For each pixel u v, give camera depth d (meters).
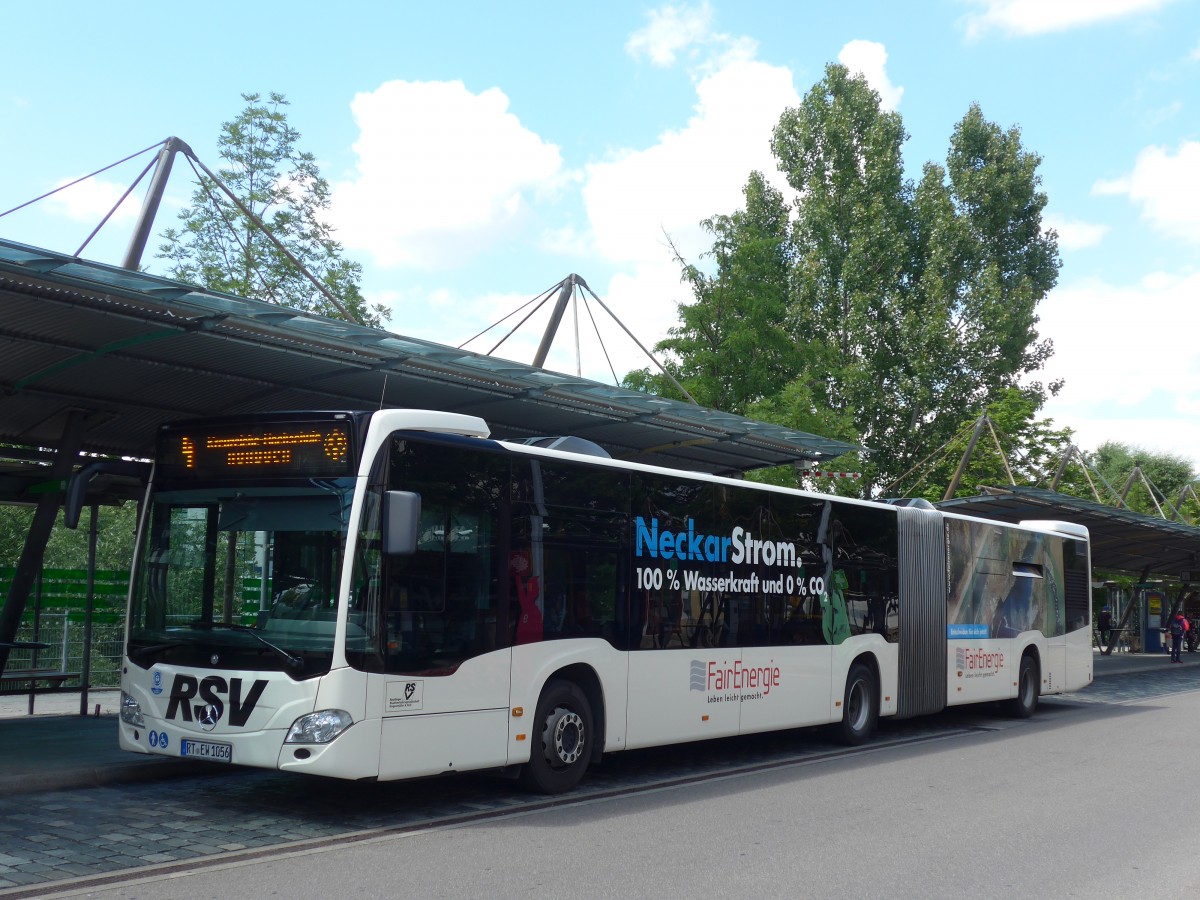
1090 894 6.71
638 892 6.55
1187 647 47.91
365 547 8.19
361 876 6.78
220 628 8.47
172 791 9.52
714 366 31.16
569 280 16.47
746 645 12.12
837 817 9.08
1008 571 18.38
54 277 8.44
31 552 12.75
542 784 9.73
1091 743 14.68
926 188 42.62
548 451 9.91
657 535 11.04
